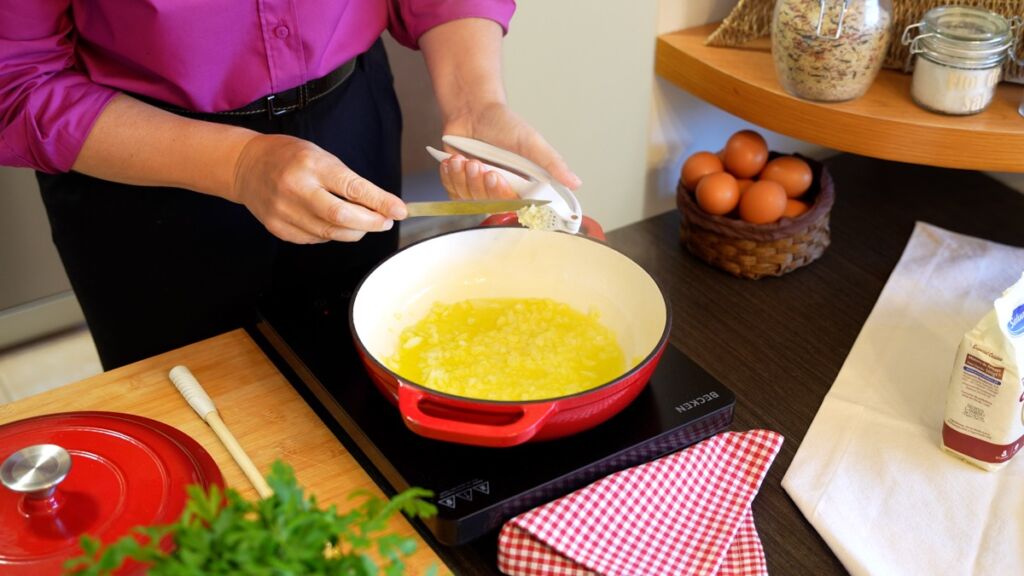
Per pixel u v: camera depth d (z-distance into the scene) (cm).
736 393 97
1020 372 80
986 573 77
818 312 112
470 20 108
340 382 84
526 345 86
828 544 79
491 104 103
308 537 50
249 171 87
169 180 92
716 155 124
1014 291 80
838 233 128
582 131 134
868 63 113
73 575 49
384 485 79
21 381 159
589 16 124
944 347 102
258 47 97
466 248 93
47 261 152
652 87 135
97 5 89
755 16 124
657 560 73
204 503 51
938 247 119
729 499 80
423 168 153
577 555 72
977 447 85
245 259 113
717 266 120
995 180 142
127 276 111
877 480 85
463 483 75
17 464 68
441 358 85
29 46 88
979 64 108
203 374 90
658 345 78
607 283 90
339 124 109
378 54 117
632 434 80
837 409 94
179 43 92
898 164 145
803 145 148
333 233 85
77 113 89
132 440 76
